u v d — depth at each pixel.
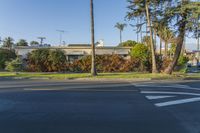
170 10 36.72
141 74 36.50
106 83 25.75
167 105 14.34
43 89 20.45
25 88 21.09
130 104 14.54
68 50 63.69
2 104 14.30
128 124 10.41
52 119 11.12
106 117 11.54
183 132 9.46
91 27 35.25
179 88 21.78
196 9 35.22
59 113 12.23
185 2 36.16
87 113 12.27
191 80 30.45
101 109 13.16
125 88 21.50
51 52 44.91
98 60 46.16
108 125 10.25
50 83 25.44
